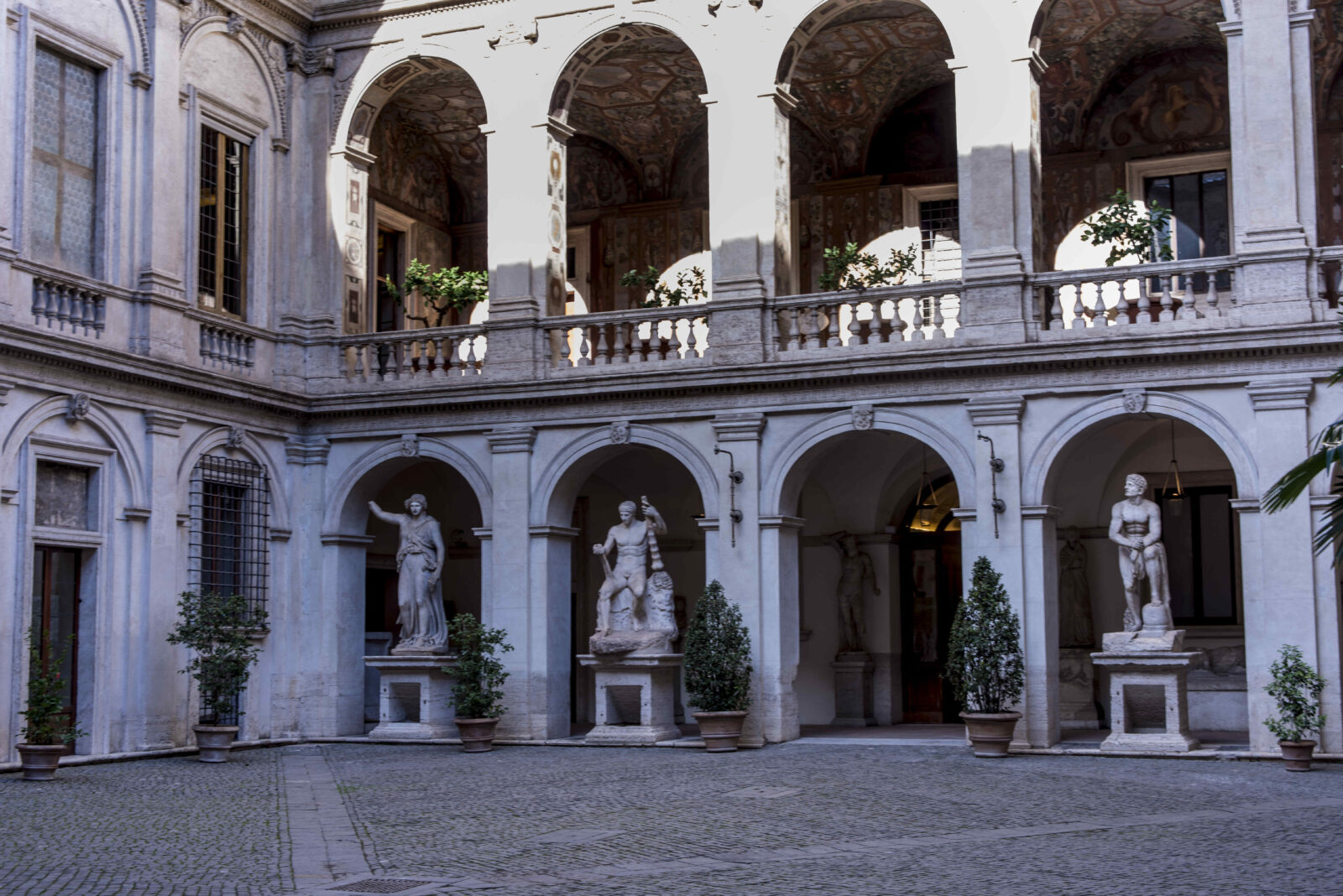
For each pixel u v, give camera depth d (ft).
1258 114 70.38
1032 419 73.00
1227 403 69.82
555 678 80.43
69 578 71.36
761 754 71.20
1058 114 90.33
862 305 87.04
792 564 77.87
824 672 90.53
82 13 72.13
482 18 84.38
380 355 85.05
